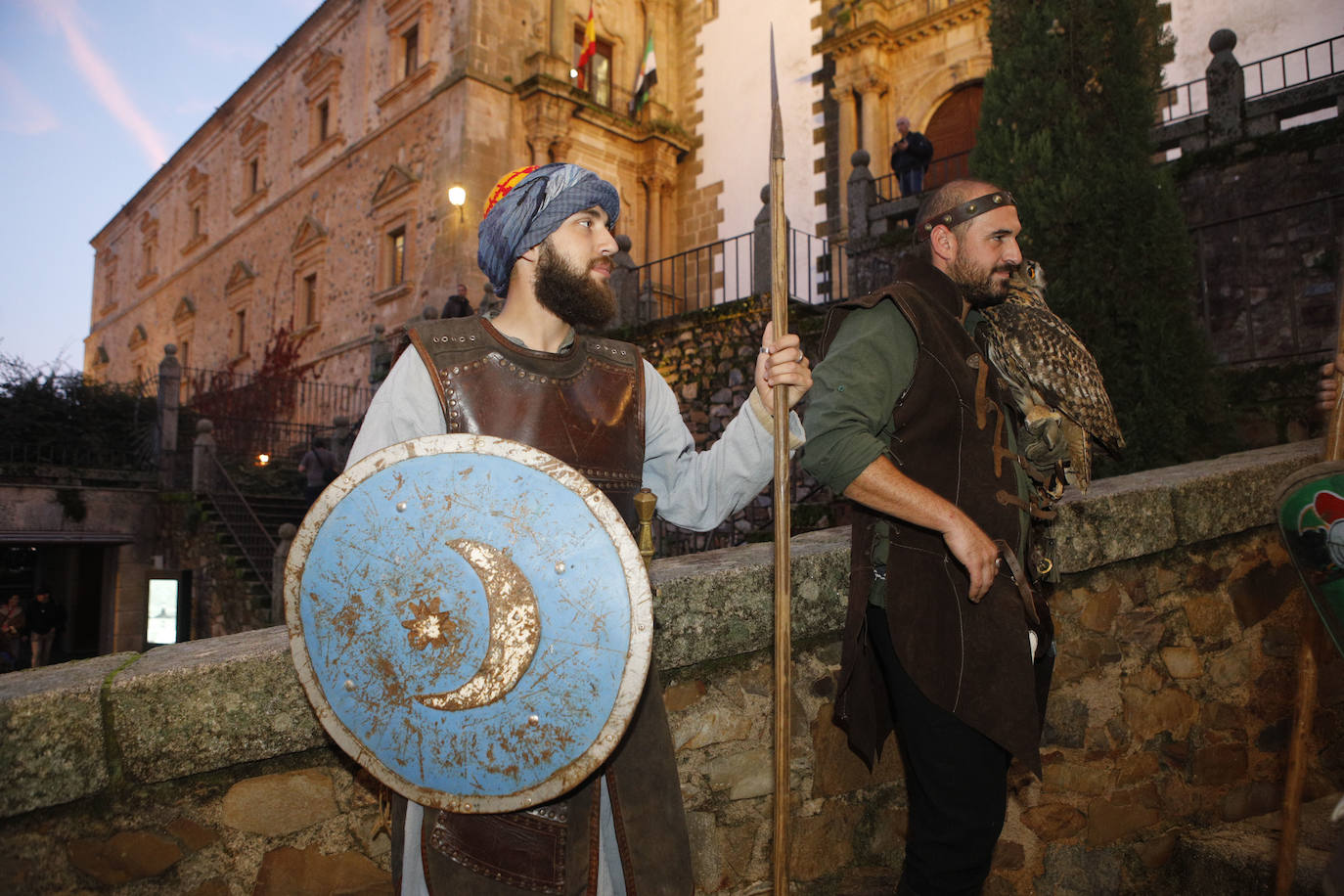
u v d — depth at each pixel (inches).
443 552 43.4
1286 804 70.7
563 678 42.6
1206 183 262.4
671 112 690.2
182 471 510.0
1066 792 88.1
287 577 44.3
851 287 355.9
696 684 74.7
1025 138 198.1
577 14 645.3
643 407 55.0
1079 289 182.2
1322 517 59.6
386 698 43.1
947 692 56.3
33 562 664.4
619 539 43.9
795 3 625.9
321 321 721.0
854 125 585.6
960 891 58.3
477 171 585.3
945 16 551.5
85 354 1318.9
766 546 87.0
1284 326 237.8
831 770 80.8
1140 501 92.4
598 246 51.9
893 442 61.1
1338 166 236.7
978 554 54.8
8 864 49.4
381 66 675.4
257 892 57.2
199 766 53.4
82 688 50.5
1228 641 99.3
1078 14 196.4
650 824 47.2
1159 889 91.0
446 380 48.1
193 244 965.2
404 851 47.3
